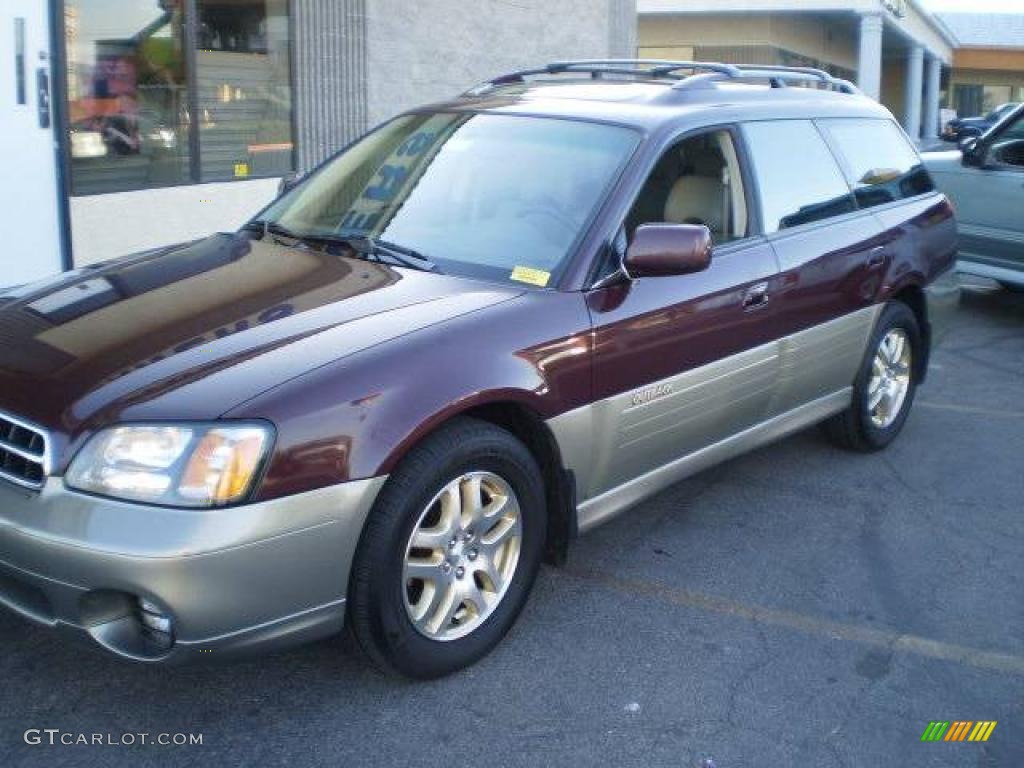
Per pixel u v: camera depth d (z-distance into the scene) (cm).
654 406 425
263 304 375
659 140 445
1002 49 4234
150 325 361
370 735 341
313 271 406
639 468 435
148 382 326
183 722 344
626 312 409
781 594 442
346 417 326
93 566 302
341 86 1007
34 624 325
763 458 589
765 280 474
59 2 713
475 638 374
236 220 895
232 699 356
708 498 534
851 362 552
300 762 328
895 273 566
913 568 469
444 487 353
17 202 698
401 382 339
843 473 572
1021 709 371
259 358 335
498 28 1180
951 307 898
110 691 358
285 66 952
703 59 2481
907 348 606
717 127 477
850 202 549
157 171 834
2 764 322
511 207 431
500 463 369
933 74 3812
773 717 360
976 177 912
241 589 309
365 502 328
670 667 386
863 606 436
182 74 848
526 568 389
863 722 359
